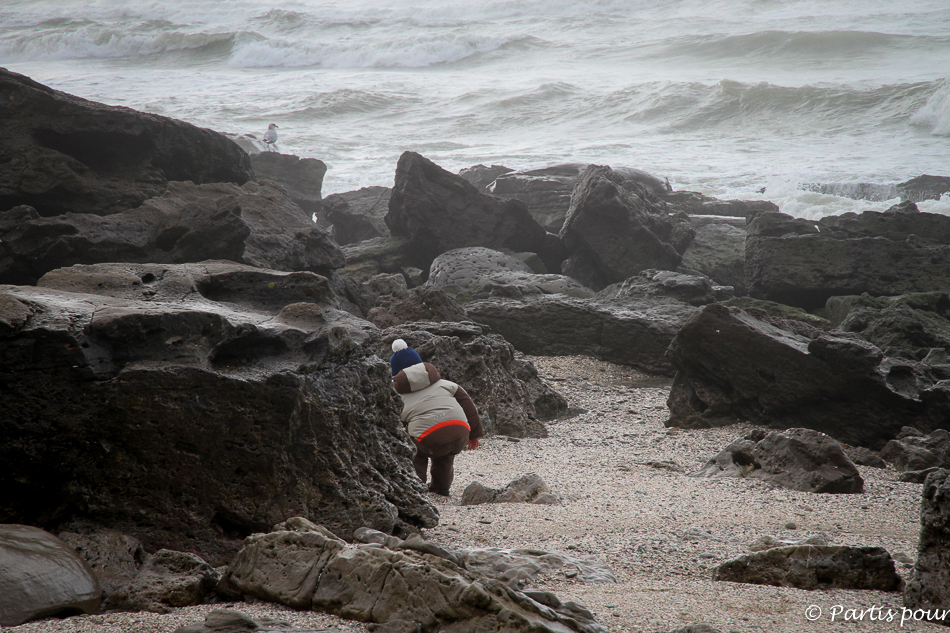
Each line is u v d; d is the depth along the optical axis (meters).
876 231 61.41
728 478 23.19
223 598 11.48
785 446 22.88
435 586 9.62
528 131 177.50
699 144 153.75
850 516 18.69
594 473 23.97
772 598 11.90
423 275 66.69
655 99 188.00
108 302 13.70
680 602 11.54
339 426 14.70
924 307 51.75
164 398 12.94
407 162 66.44
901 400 28.98
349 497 14.53
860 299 51.91
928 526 11.64
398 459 16.44
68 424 12.59
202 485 13.29
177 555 11.86
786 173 118.44
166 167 48.53
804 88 178.12
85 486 12.76
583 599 11.62
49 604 10.16
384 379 16.44
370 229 79.81
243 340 13.92
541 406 35.09
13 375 12.35
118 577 11.70
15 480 12.50
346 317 16.41
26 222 40.06
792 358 30.66
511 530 16.62
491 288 55.84
